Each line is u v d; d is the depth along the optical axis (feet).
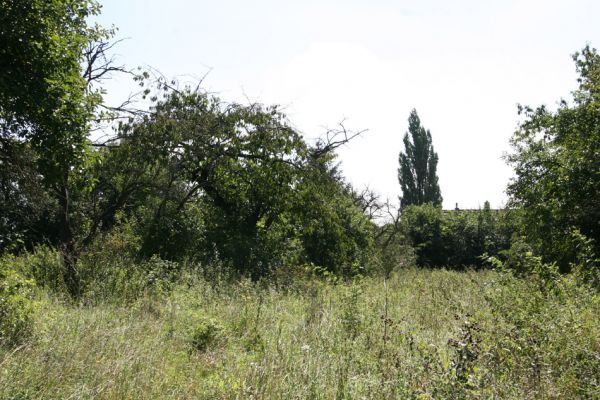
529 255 32.32
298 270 54.80
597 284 33.91
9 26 30.32
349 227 79.25
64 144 33.06
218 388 18.24
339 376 19.01
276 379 18.56
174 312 31.53
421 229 119.96
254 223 71.05
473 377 16.29
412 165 168.96
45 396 16.98
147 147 56.13
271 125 66.95
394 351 21.79
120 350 21.85
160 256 56.03
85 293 37.63
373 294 41.06
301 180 69.10
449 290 42.39
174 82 61.93
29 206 46.21
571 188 58.08
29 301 25.91
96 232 54.65
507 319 23.88
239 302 36.65
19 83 30.35
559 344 20.08
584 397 16.99
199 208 68.33
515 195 66.64
